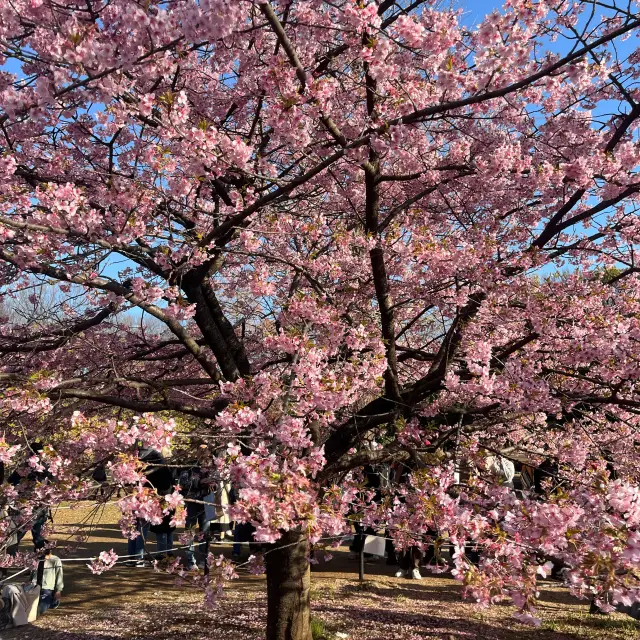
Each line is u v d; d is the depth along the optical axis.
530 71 3.98
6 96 2.97
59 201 3.67
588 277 4.99
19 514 4.55
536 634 5.88
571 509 2.64
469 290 4.69
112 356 5.40
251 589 7.65
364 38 3.51
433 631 5.85
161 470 5.91
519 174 4.35
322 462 3.36
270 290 4.50
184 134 3.46
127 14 2.63
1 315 6.29
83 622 6.30
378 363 3.97
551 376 4.61
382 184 5.70
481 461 4.24
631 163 4.09
